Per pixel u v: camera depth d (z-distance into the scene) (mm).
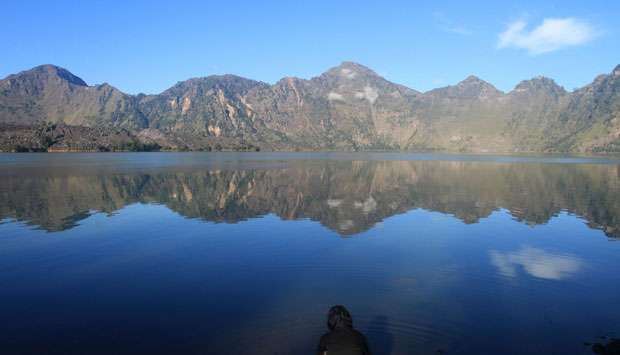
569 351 10773
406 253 21031
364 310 13438
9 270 18359
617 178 73312
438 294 15008
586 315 13188
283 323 12383
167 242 23625
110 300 14516
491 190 52906
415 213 34156
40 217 31984
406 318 12812
